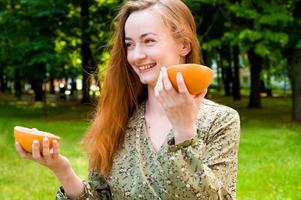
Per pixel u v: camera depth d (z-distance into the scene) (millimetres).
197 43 1957
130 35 1860
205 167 1619
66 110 20453
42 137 1712
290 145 11586
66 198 1941
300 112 16516
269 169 8812
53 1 17125
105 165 1935
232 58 27859
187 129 1573
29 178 8336
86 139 2051
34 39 17016
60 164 1829
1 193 7383
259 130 14289
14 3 18297
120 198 1897
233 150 1810
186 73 1533
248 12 14188
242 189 7449
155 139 1874
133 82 2025
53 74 18297
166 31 1850
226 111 1840
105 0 18047
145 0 1875
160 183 1773
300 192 7289
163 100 1544
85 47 19047
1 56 17891
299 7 15508
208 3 15164
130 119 1971
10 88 33500
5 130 14242
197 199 1594
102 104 2033
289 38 15414
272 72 21984
